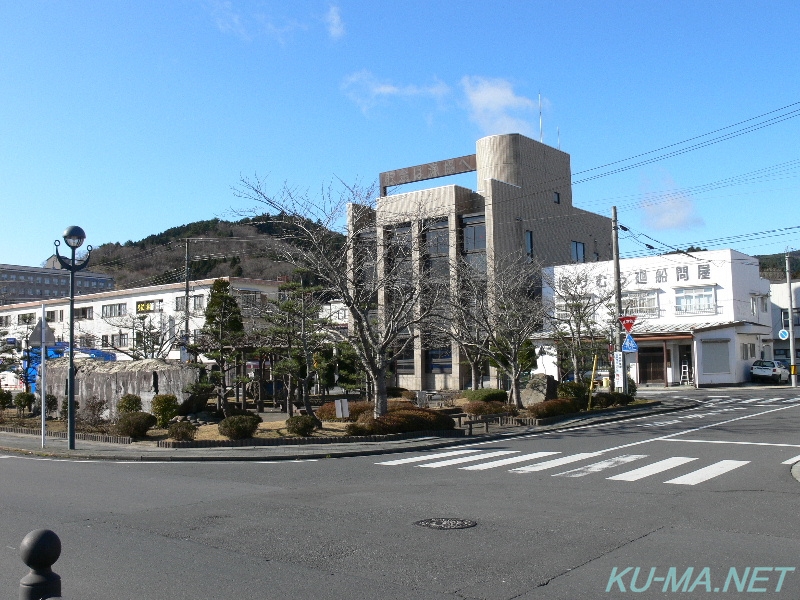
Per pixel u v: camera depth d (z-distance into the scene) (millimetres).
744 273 45031
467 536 8008
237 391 29734
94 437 19188
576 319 28938
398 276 19875
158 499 10555
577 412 24719
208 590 6113
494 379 41625
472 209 42812
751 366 46188
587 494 10680
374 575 6531
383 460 15242
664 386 43344
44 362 18391
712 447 16109
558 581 6324
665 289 44844
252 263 57906
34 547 4203
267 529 8438
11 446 18125
